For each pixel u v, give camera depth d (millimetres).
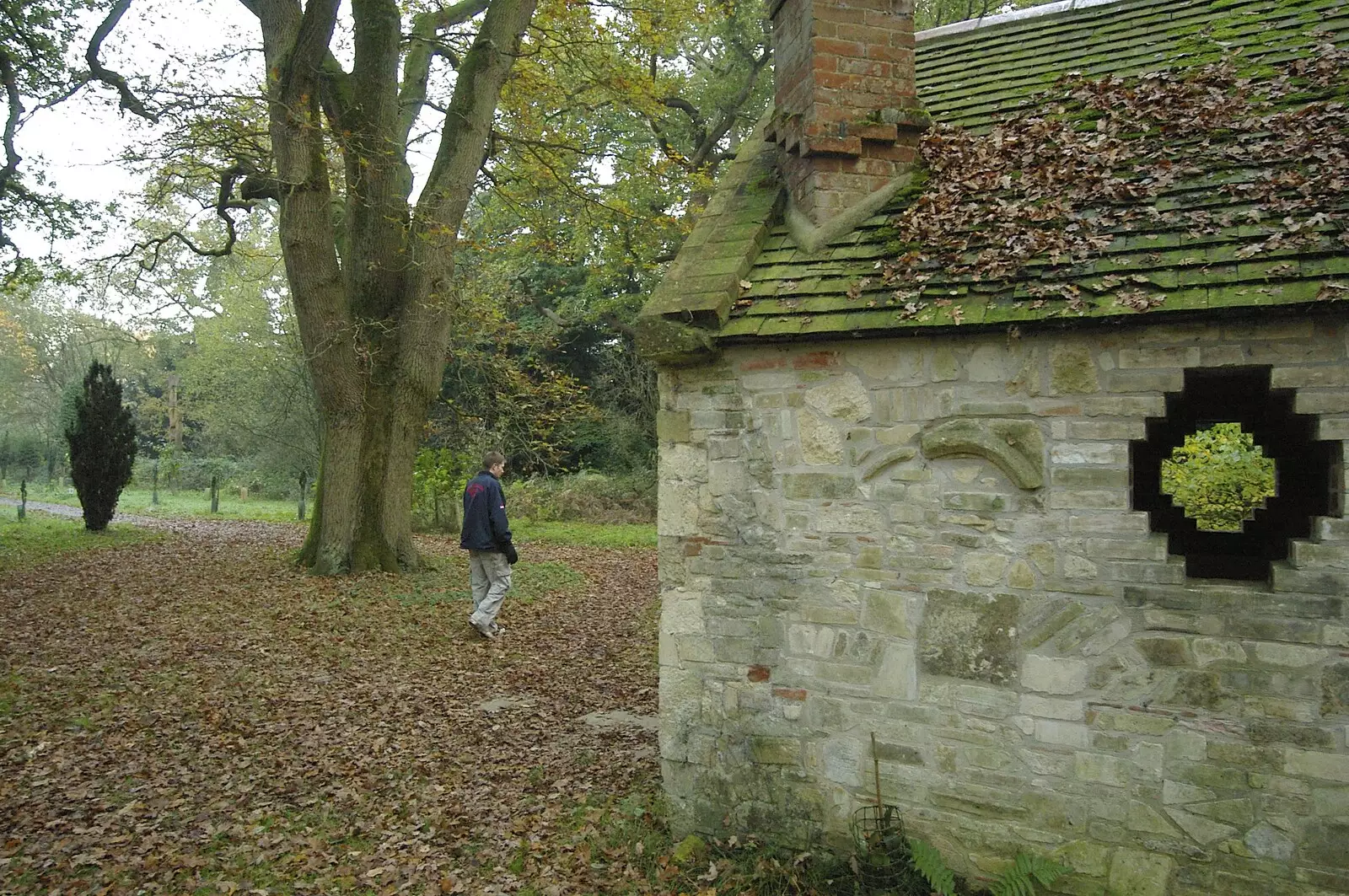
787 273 4504
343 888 4059
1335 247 3391
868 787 4082
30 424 39031
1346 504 3326
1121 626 3631
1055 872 3617
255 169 11219
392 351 12055
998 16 6535
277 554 13812
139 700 6484
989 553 3854
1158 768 3576
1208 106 4379
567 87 14734
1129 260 3727
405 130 13242
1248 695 3445
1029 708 3779
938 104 5625
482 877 4180
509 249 16781
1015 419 3801
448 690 7145
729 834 4352
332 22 10398
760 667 4301
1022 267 3920
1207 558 5523
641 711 6793
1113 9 6031
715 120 22000
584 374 25547
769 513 4273
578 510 21094
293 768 5418
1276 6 5242
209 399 28453
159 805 4816
